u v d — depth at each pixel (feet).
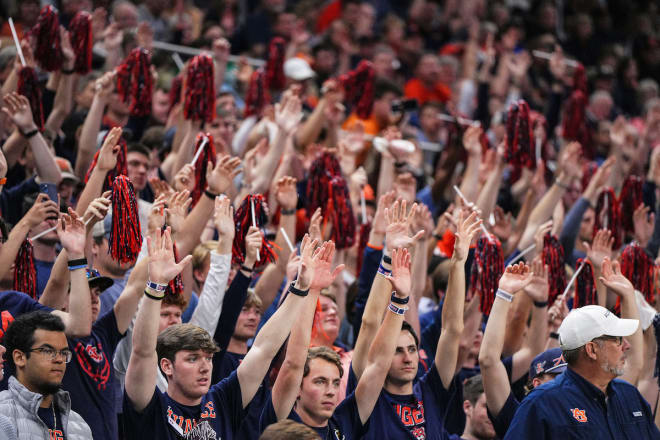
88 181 33.53
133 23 55.52
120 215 30.53
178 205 33.96
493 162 49.83
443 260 43.62
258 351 29.35
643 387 35.01
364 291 35.47
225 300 31.68
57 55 42.06
